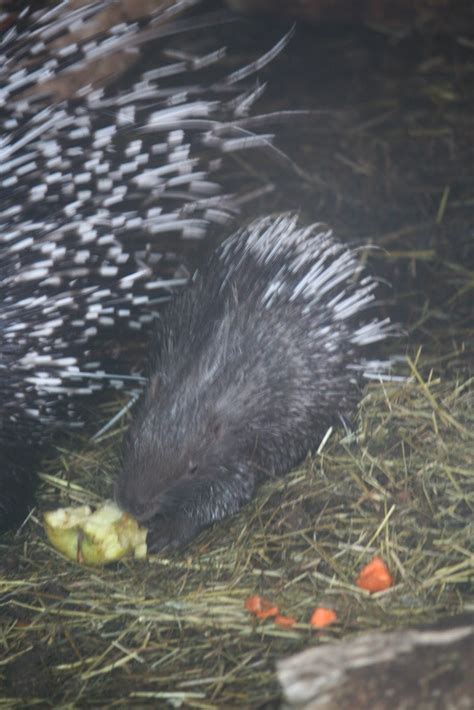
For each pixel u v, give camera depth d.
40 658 9.06
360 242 14.40
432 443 11.15
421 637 6.69
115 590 9.75
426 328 12.95
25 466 10.67
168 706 8.39
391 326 12.54
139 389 11.80
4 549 10.39
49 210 10.27
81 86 13.65
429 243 14.35
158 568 10.02
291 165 15.96
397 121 16.89
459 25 18.77
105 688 8.67
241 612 9.34
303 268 10.91
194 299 11.05
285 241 11.07
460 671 6.48
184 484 9.93
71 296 10.37
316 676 6.56
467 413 11.49
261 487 10.81
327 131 16.67
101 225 10.50
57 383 10.41
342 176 15.76
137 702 8.46
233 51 18.25
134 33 10.67
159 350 10.86
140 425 10.02
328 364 10.77
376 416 11.52
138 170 10.88
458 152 16.19
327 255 11.07
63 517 10.04
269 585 9.66
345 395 11.02
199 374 10.20
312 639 8.93
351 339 11.02
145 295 11.51
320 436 11.00
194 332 10.62
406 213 14.96
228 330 10.46
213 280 11.17
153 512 9.91
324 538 10.18
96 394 11.90
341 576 9.69
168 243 13.96
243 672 8.67
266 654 8.84
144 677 8.74
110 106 10.51
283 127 16.77
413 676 6.50
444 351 12.55
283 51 18.38
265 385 10.30
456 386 11.84
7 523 10.61
